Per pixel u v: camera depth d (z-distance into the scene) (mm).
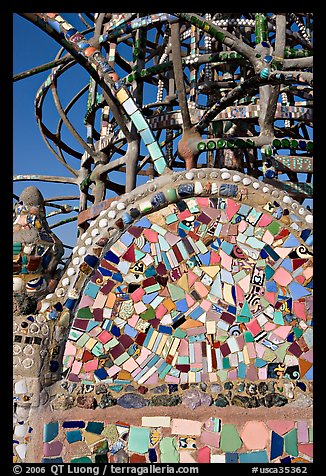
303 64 4539
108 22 7074
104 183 7031
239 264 3428
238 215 3484
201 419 3174
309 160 6402
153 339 3277
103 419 3119
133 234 3389
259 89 5949
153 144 3652
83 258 3285
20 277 3129
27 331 3059
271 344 3346
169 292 3348
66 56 6984
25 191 3264
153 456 3092
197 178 3482
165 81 9648
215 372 3270
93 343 3221
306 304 3414
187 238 3426
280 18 4691
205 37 8242
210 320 3340
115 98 3914
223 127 8406
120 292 3307
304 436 3211
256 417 3213
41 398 3037
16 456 2943
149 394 3197
